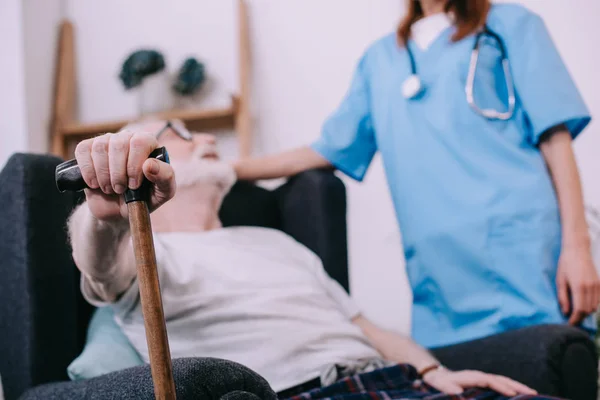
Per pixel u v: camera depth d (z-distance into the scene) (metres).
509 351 1.18
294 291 1.19
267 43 2.54
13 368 1.08
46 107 2.60
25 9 2.54
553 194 1.42
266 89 2.53
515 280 1.36
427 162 1.50
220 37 2.57
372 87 1.65
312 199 1.47
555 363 1.10
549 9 2.30
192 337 1.08
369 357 1.17
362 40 2.47
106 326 1.13
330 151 1.63
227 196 1.52
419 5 1.66
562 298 1.34
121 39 2.66
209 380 0.67
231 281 1.15
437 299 1.48
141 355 1.09
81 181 0.70
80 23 2.70
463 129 1.48
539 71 1.45
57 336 1.07
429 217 1.48
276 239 1.39
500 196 1.42
